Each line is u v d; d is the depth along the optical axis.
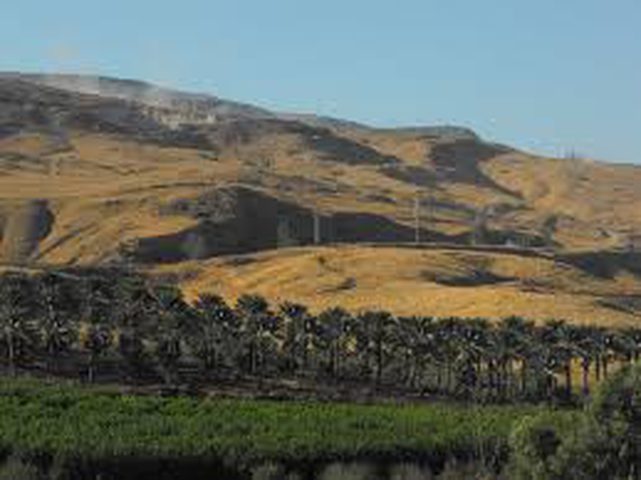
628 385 187.12
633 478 184.38
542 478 186.75
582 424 188.38
